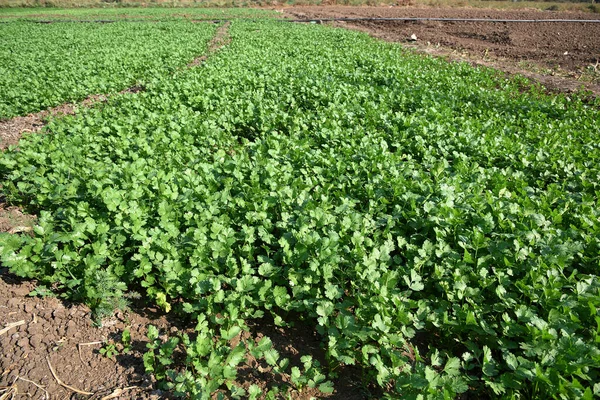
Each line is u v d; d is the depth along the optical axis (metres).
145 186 5.20
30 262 4.02
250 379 3.33
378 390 3.27
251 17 32.22
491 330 3.34
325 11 35.38
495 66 14.49
